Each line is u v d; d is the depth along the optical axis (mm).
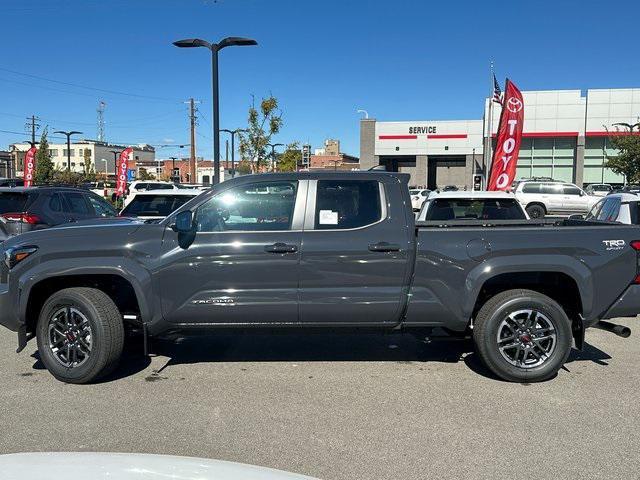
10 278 5312
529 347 5270
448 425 4352
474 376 5496
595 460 3789
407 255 5211
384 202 5340
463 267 5219
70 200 11180
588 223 6129
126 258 5254
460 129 47219
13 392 5078
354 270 5234
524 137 44469
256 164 28234
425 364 5879
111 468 2068
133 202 13078
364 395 4992
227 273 5238
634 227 5352
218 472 2141
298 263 5227
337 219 5316
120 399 4902
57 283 5562
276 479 2131
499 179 18422
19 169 95500
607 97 42500
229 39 17438
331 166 90125
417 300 5262
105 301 5270
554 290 5598
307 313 5285
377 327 5387
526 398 4906
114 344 5246
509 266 5188
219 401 4855
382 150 49000
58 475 1979
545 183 28750
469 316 5281
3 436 4148
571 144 44062
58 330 5332
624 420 4430
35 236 5406
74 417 4508
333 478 3566
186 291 5254
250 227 5328
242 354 6234
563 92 43250
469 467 3703
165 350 6387
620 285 5273
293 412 4617
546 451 3918
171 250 5250
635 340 6875
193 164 47844
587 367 5785
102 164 114250
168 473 2084
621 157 37281
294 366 5812
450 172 55688
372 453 3900
